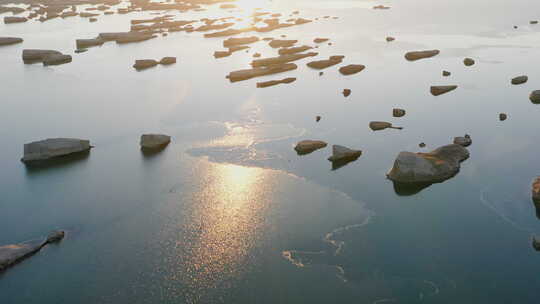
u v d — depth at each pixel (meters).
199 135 44.03
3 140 45.03
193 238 28.27
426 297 22.80
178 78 65.25
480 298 22.56
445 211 29.84
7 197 34.31
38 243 28.28
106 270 25.80
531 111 45.88
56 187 35.53
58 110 53.19
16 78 68.38
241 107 51.66
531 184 32.16
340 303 22.72
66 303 23.55
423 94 53.00
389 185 33.38
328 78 62.25
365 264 25.28
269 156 38.81
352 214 29.98
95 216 31.25
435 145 39.09
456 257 25.48
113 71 70.50
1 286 24.91
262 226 29.14
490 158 36.34
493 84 55.03
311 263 25.55
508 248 25.97
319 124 45.31
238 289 23.92
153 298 23.58
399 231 28.00
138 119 49.12
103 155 40.88
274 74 66.19
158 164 38.59
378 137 41.56
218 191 33.62
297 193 32.81
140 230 29.36
